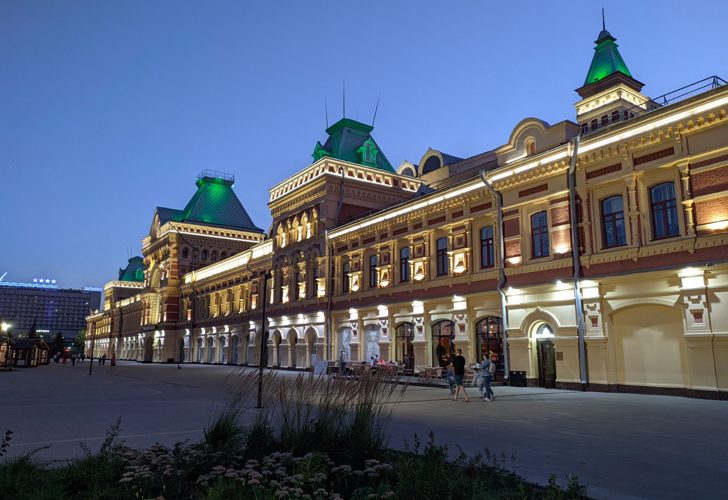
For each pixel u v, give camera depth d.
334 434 8.22
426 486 6.32
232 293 61.25
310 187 44.50
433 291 31.52
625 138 22.23
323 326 41.34
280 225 49.16
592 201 23.62
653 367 20.80
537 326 25.42
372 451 7.96
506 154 29.73
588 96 31.72
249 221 82.81
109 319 115.12
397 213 34.53
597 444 10.26
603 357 22.20
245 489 6.39
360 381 8.59
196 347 69.75
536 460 8.83
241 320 57.34
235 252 79.62
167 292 75.12
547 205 25.44
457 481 6.61
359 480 7.14
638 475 7.80
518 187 26.98
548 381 24.53
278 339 48.94
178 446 8.03
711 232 19.52
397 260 35.00
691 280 19.69
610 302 22.33
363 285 37.75
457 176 38.34
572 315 23.59
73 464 7.85
